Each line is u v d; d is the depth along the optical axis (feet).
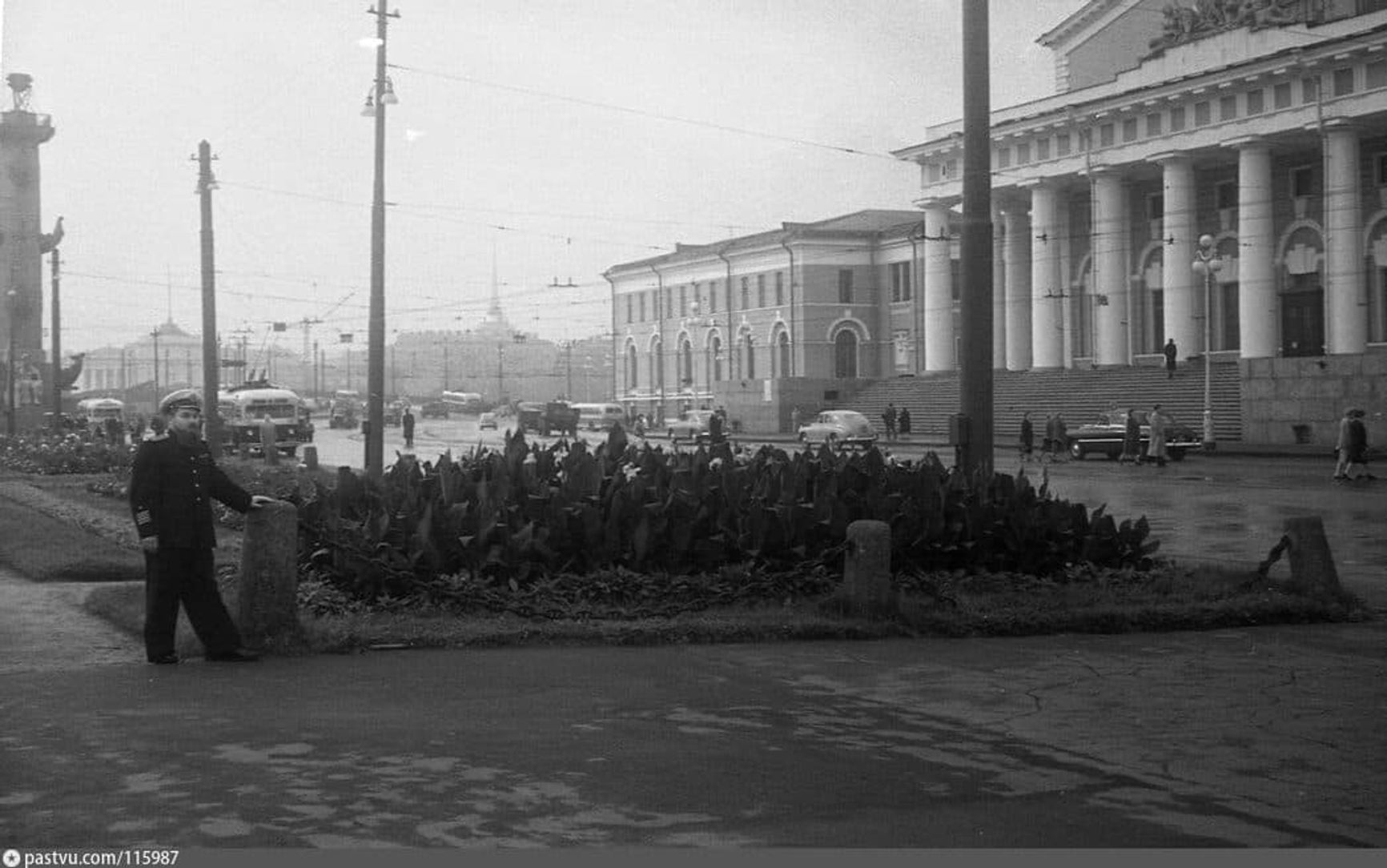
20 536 60.90
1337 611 40.96
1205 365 180.24
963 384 50.47
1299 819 20.15
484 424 291.79
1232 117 189.26
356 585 38.55
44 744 23.44
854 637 36.47
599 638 35.01
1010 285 241.35
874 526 37.93
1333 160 178.29
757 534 41.70
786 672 31.50
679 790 21.08
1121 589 43.16
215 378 133.49
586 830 18.97
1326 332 181.57
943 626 37.32
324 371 610.65
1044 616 38.32
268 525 33.17
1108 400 194.49
